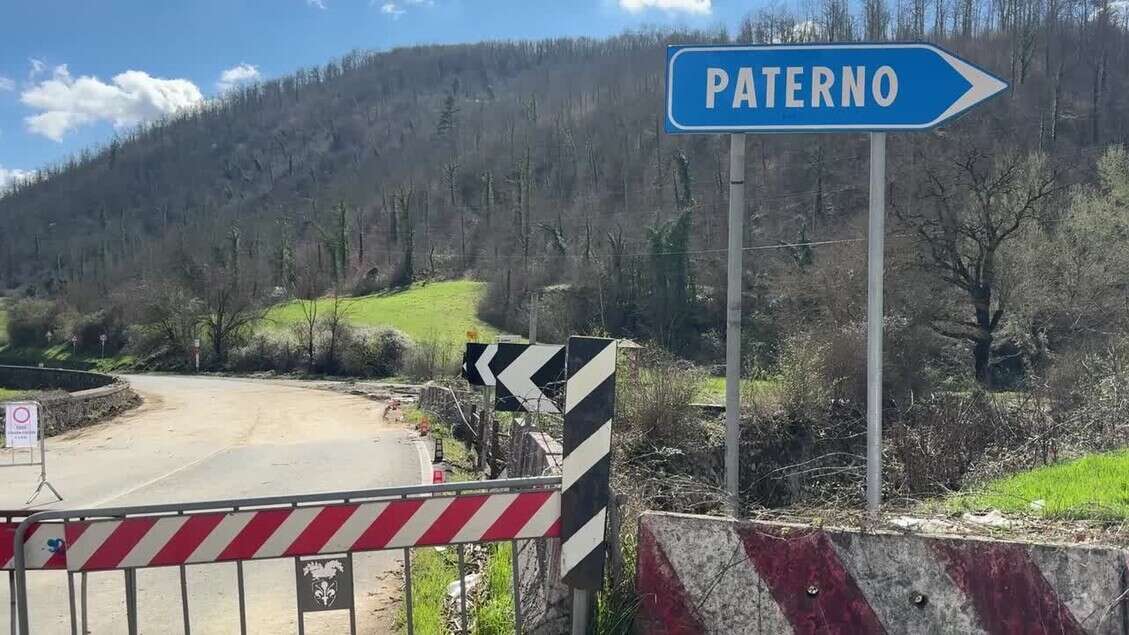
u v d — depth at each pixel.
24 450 16.58
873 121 4.84
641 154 76.38
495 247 74.25
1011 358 35.28
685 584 3.67
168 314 62.88
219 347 61.66
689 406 14.07
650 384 13.97
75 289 79.19
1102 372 13.73
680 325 50.03
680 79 5.09
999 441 11.55
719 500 5.85
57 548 3.89
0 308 89.31
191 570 7.33
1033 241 32.75
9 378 52.22
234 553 3.91
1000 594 3.33
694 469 13.84
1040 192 33.03
